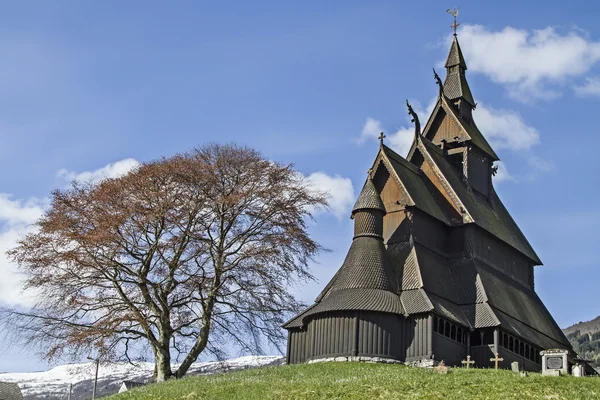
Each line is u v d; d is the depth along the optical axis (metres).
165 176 58.94
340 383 47.47
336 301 62.53
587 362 77.25
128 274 56.31
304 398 44.25
